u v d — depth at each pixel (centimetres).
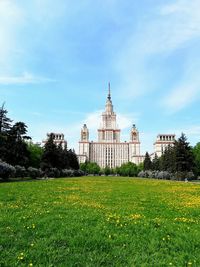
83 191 3039
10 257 865
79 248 950
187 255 891
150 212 1600
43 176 9088
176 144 9288
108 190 3256
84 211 1557
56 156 9538
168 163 11862
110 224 1250
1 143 6844
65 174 11062
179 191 3247
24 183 4372
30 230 1140
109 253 913
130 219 1335
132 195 2647
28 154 7788
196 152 10531
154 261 850
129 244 995
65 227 1173
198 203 2061
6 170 5609
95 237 1041
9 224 1227
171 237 1068
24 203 1892
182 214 1559
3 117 6925
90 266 816
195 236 1068
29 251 912
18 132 7525
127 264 831
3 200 2030
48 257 876
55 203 1900
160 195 2700
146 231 1145
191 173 8700
